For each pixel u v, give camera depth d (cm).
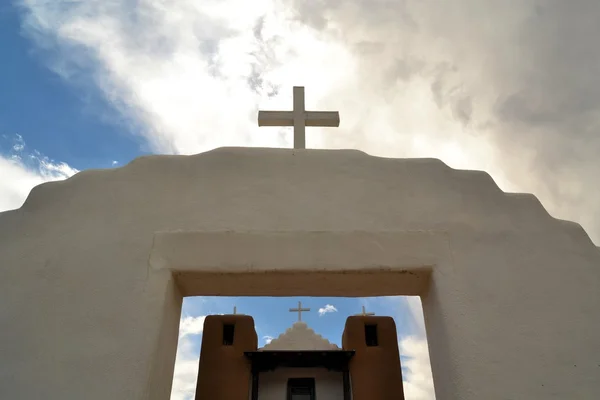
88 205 352
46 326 303
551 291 329
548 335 312
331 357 763
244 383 725
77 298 312
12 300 313
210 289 348
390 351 757
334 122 445
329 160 379
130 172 368
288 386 762
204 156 377
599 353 308
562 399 291
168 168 370
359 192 364
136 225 342
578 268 340
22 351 294
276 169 372
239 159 375
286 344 986
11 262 328
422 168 380
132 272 322
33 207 353
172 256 328
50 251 332
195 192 358
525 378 296
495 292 326
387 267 331
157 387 297
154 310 307
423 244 342
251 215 348
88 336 298
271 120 440
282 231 341
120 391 280
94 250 332
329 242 338
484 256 340
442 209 360
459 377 295
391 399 714
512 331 311
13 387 282
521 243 348
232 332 780
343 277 336
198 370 729
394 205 359
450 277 329
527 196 374
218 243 334
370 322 790
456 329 310
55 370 287
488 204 365
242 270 325
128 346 295
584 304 326
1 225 346
